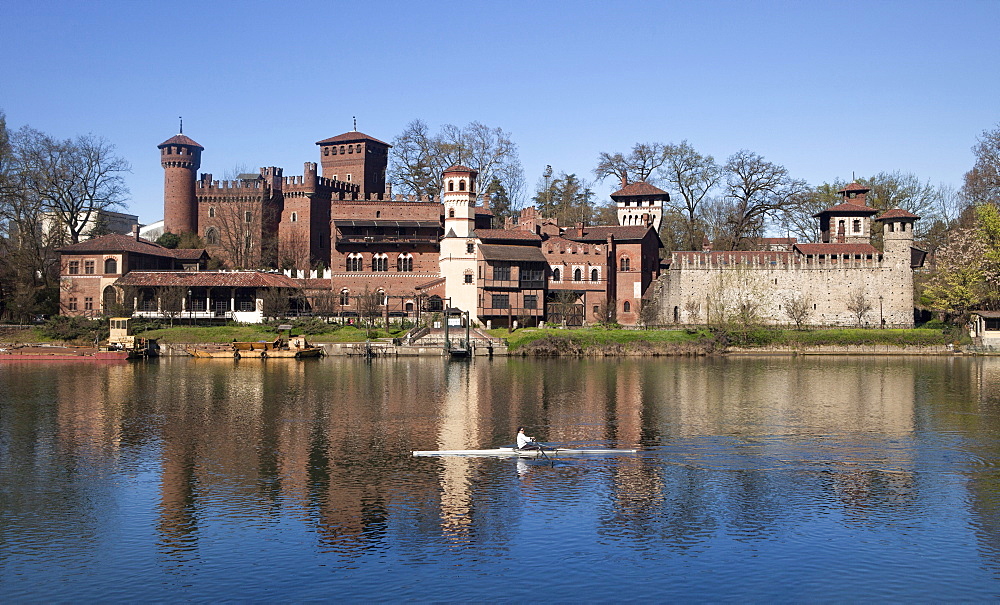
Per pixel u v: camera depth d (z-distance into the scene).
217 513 40.59
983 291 124.56
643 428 60.22
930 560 35.03
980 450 53.44
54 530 38.41
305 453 52.12
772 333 122.12
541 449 52.09
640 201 152.38
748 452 52.72
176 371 95.81
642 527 38.69
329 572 33.81
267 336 117.94
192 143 166.25
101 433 58.12
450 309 127.25
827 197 172.12
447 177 133.88
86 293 135.50
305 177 154.25
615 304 141.62
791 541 37.03
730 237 161.00
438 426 60.84
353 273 140.38
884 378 90.25
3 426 60.53
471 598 31.61
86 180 140.00
